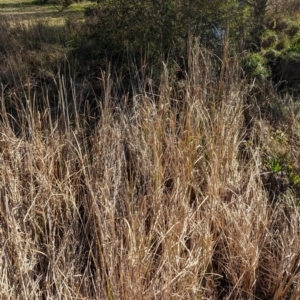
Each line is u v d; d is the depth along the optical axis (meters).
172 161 3.93
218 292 3.38
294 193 4.27
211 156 4.00
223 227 3.54
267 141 4.80
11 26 7.81
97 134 4.27
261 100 5.63
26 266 2.97
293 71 6.46
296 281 3.27
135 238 3.08
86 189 3.87
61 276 3.03
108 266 2.92
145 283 2.99
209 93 4.76
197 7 6.07
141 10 6.17
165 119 4.27
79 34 7.16
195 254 3.22
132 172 3.81
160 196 3.46
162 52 5.80
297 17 8.62
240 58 6.03
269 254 3.51
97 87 5.84
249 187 3.77
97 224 3.44
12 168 3.84
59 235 3.53
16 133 4.56
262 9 7.43
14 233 3.05
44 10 10.36
